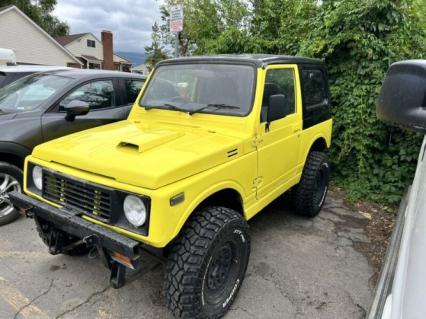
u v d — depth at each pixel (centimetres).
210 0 922
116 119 502
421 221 119
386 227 434
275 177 346
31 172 280
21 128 409
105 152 248
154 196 207
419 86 117
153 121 339
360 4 502
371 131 512
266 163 321
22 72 597
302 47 573
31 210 270
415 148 505
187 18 957
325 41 531
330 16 532
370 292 307
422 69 117
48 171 260
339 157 545
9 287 298
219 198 290
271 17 713
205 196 243
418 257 102
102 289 299
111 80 518
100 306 279
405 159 511
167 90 354
